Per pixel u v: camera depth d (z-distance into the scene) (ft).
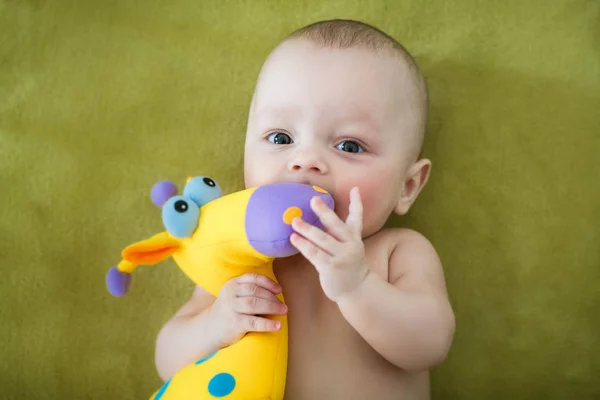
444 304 3.05
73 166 4.02
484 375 3.90
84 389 3.95
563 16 3.99
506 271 3.92
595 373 3.84
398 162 3.25
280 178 3.10
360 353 3.13
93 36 4.09
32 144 4.03
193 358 3.06
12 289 3.96
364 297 2.72
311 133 3.10
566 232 3.90
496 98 4.00
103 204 4.01
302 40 3.29
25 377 3.93
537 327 3.89
